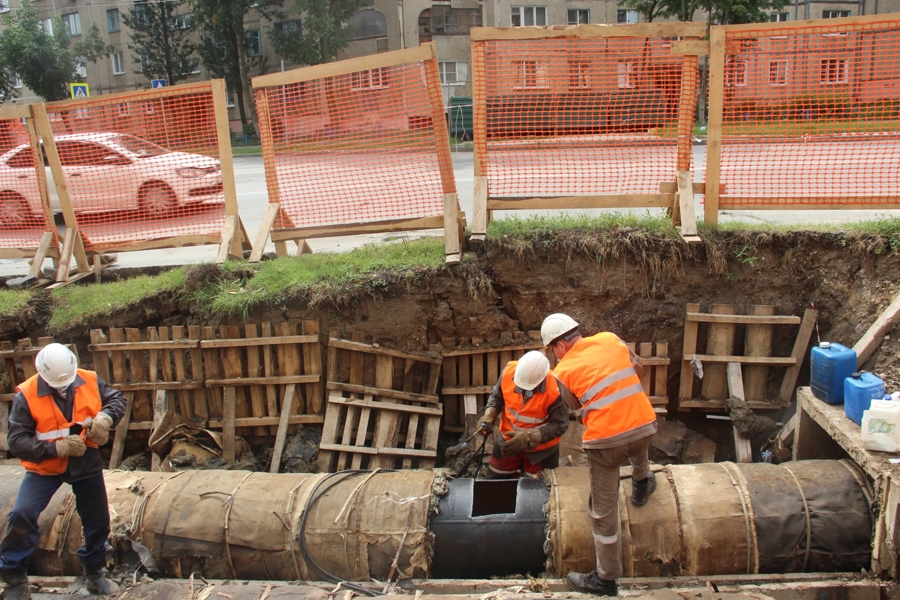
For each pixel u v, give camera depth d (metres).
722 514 4.26
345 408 6.07
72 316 6.46
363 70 6.21
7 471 5.02
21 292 6.81
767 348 5.84
